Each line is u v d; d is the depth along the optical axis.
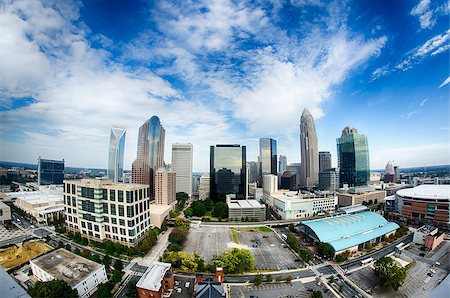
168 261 103.31
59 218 158.12
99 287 79.44
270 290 85.81
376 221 148.50
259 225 172.25
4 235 137.38
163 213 163.25
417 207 173.38
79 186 132.62
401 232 141.88
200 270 99.12
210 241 136.88
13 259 106.19
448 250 120.50
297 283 90.88
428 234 124.31
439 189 189.12
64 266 87.25
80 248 120.25
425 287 88.06
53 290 68.31
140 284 79.56
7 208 156.88
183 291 84.56
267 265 106.12
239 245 130.38
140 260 108.81
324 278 94.75
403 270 87.94
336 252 113.56
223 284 89.38
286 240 136.62
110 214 125.19
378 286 89.38
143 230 135.50
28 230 145.88
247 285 89.12
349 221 142.62
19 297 16.66
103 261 98.25
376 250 122.75
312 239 135.50
